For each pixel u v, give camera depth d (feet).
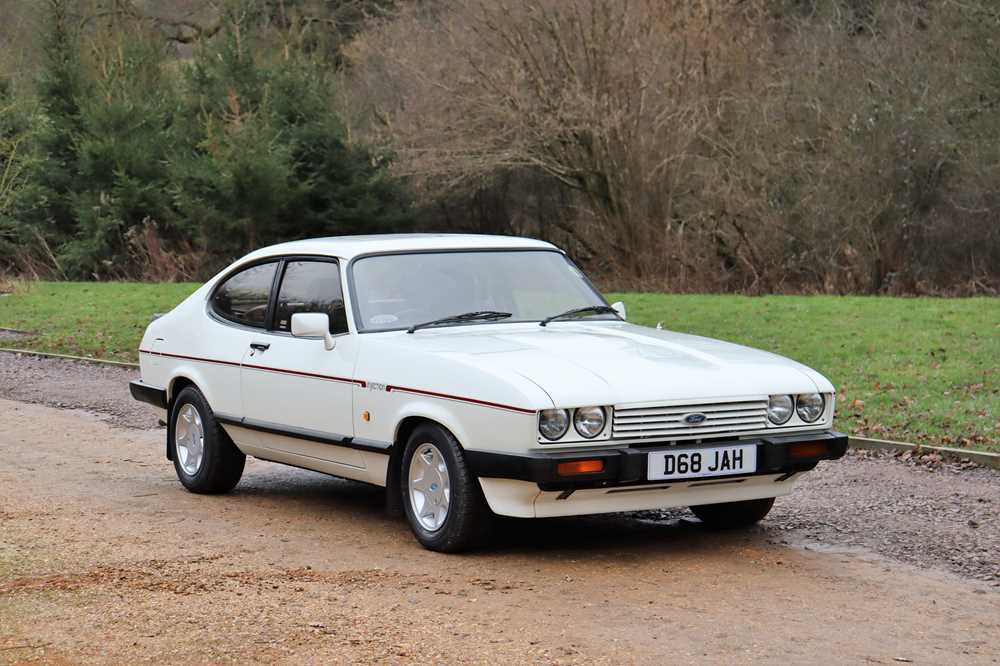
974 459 30.81
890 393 40.29
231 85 119.96
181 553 22.24
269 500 27.68
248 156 108.78
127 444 35.45
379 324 24.12
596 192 105.81
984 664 16.38
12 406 43.34
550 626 17.72
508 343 22.86
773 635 17.46
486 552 22.40
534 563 21.57
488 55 104.73
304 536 23.82
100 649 16.55
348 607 18.63
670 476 20.89
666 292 96.94
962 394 39.50
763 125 95.20
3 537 23.31
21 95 120.37
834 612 18.72
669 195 102.73
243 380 26.61
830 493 27.96
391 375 22.75
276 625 17.66
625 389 20.89
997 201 86.17
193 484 28.32
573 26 101.71
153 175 116.98
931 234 89.45
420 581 20.25
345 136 116.37
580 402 20.48
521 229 129.08
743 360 22.82
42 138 116.16
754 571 21.20
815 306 65.10
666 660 16.24
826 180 91.09
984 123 86.53
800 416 22.33
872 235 89.04
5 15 135.13
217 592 19.45
